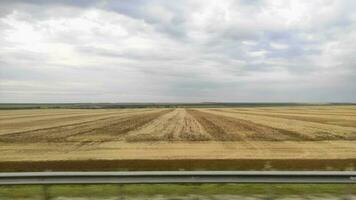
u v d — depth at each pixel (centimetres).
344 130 4591
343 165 2009
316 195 1047
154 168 1945
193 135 4094
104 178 999
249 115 8662
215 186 1158
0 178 995
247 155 2567
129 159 2284
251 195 1048
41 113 10612
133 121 6488
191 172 1011
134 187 1149
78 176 991
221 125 5466
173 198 1012
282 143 3362
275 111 11800
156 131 4581
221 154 2620
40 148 3044
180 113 9975
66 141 3566
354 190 1097
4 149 2970
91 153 2705
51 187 1158
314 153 2684
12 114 9906
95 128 5050
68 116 8581
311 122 6100
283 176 1000
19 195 1055
